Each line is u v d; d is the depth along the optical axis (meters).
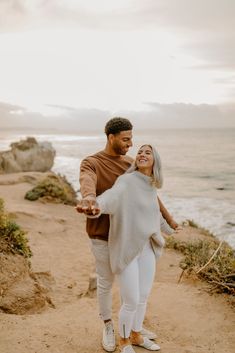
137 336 3.46
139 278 3.16
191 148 89.62
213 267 5.58
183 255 8.99
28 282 5.38
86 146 100.69
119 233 2.99
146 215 3.04
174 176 37.56
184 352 3.51
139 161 3.05
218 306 4.62
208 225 17.36
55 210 14.94
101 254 3.17
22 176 22.84
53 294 6.27
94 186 2.88
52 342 3.55
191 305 4.64
